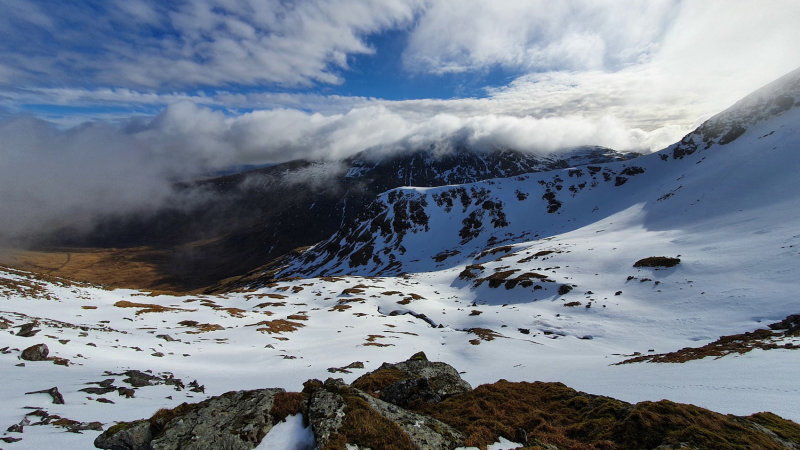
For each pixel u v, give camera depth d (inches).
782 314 2052.2
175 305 3358.8
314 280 5497.1
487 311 3489.2
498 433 635.5
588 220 6993.1
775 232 3166.8
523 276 4023.1
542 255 4687.5
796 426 598.5
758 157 5280.5
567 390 837.2
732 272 2780.5
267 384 1314.0
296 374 1494.8
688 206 5059.1
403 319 3540.8
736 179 5044.3
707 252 3280.0
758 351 1333.7
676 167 7465.6
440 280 5398.6
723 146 6845.5
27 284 2635.3
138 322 2405.3
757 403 807.7
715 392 933.2
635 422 591.2
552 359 1941.4
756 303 2268.7
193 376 1400.1
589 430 634.8
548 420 705.0
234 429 560.4
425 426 609.0
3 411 759.7
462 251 7741.1
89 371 1188.5
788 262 2573.8
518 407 770.8
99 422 761.0
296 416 612.1
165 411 611.5
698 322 2310.5
